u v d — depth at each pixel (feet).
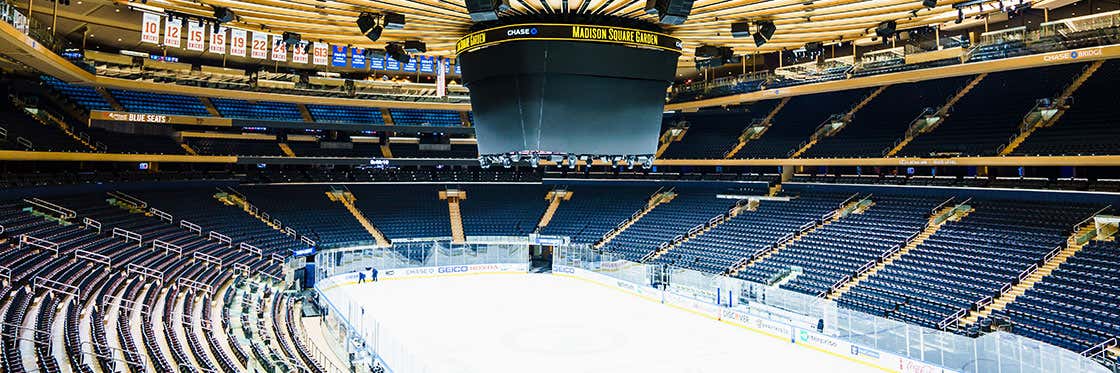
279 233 157.79
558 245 162.61
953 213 131.34
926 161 133.49
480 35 50.16
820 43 63.46
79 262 99.66
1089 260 100.01
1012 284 99.60
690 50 63.87
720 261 139.44
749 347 99.76
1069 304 89.97
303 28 55.72
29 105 144.15
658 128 53.31
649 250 156.56
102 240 114.32
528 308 125.08
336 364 88.63
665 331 108.68
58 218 117.70
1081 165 119.34
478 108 53.21
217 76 160.25
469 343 100.58
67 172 147.64
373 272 149.07
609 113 50.88
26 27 93.91
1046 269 101.55
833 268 121.39
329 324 106.93
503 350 97.19
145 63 151.74
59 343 65.46
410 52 58.95
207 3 47.67
